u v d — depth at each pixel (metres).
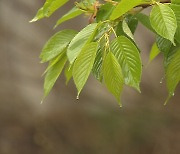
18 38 13.74
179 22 3.37
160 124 13.46
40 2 13.79
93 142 13.40
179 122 13.47
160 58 13.63
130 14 3.71
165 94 13.60
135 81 3.29
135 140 13.38
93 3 3.62
